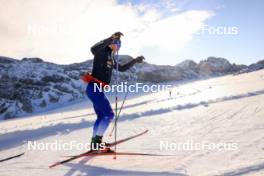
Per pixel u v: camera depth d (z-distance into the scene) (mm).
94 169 4203
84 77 4812
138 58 5062
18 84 104812
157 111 12625
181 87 82562
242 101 13094
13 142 7883
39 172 4289
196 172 3674
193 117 9742
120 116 11945
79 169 4273
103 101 4746
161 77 144500
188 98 29906
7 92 100562
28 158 5383
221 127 7125
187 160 4344
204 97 26297
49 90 102438
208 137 6035
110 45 4762
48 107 94000
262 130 6152
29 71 115812
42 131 9453
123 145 5918
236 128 6738
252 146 4801
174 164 4172
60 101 97688
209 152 4727
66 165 4559
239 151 4578
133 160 4578
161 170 3900
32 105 93688
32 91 101312
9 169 4602
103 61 4695
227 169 3467
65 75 116250
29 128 10766
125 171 3980
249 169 3367
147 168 4051
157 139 6336
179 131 7223
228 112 9961
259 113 8820
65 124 10477
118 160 4641
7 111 90062
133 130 8195
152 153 4988
